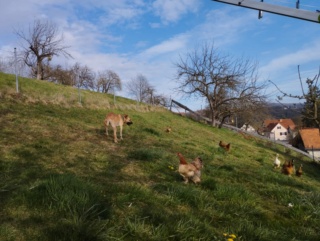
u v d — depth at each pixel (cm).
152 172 848
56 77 6425
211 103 3616
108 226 449
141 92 7219
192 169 764
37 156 830
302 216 638
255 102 3506
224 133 3159
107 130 1388
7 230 402
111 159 927
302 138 4100
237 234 498
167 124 2417
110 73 7925
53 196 500
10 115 1311
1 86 1836
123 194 578
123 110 2436
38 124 1255
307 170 2061
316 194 769
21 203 489
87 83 7606
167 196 613
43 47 4650
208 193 693
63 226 421
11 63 3331
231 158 1449
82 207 473
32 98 1781
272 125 9156
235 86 3503
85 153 951
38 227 424
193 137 2052
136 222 474
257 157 1794
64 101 1953
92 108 2092
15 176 638
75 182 552
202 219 539
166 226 468
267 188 853
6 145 888
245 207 629
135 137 1452
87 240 399
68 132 1240
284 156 2522
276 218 622
